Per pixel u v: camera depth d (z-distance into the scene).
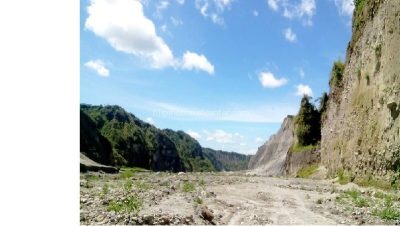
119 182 18.27
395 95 21.09
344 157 31.25
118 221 8.48
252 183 24.42
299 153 63.88
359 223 11.02
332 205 14.65
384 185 21.34
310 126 65.44
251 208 13.37
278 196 17.66
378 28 24.72
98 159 85.06
